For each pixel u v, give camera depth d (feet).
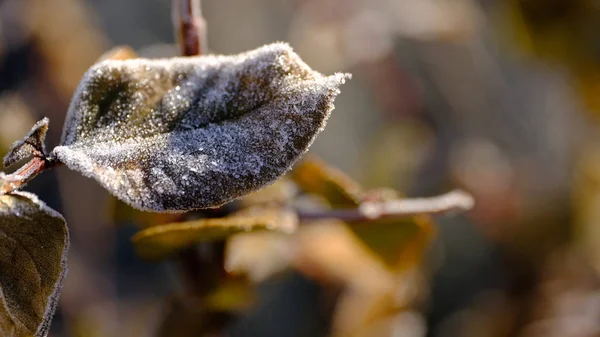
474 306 1.69
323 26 1.63
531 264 1.60
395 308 1.23
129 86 0.66
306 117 0.63
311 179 0.87
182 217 0.82
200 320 0.87
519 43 1.47
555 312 1.52
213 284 0.86
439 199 0.87
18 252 0.64
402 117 1.69
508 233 1.64
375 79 1.69
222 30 2.00
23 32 1.31
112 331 1.49
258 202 0.86
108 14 1.85
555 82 1.67
